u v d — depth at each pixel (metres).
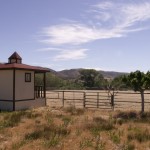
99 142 12.62
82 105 30.97
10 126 16.67
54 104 31.75
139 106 31.08
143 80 22.75
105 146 12.10
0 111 24.30
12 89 25.67
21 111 23.38
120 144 12.38
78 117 20.22
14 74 25.61
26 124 17.30
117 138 13.29
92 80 90.75
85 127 15.88
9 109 25.64
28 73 27.48
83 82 90.75
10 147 11.90
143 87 23.05
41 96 29.88
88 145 12.16
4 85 26.05
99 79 89.44
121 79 24.44
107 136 14.02
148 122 18.00
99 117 19.70
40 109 25.67
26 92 27.14
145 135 13.77
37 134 13.84
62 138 13.41
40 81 67.19
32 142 12.66
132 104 33.91
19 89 26.25
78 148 11.80
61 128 15.30
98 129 15.48
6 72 26.00
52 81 83.56
